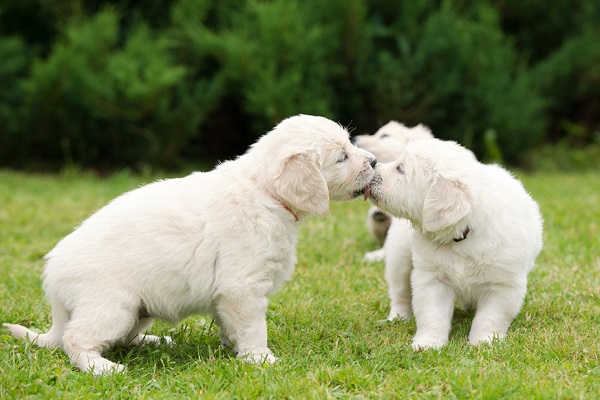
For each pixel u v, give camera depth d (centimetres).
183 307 513
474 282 557
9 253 849
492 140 1470
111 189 1252
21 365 479
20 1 1481
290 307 632
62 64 1369
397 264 628
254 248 500
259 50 1384
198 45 1409
